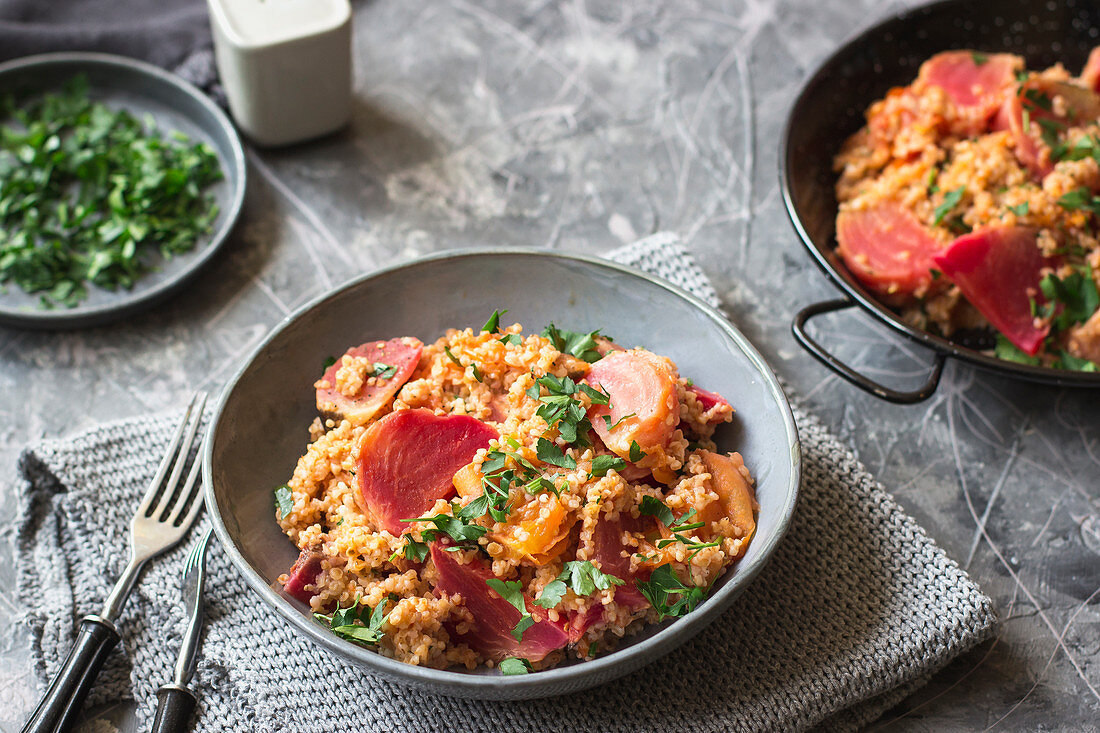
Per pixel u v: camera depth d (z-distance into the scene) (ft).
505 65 2.75
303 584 1.86
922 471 2.18
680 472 1.91
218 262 2.42
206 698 1.92
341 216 2.50
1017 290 2.19
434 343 2.11
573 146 2.61
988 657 2.01
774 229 2.48
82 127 2.55
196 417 2.11
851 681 1.91
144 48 2.64
